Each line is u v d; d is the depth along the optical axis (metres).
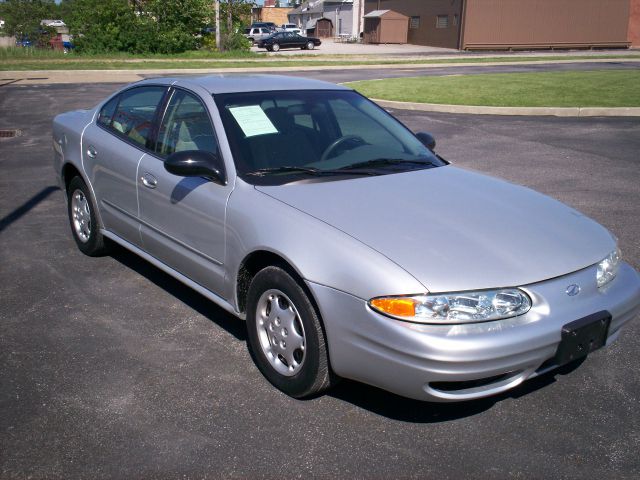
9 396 3.36
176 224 4.05
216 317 4.34
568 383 3.55
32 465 2.82
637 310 3.36
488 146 10.43
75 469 2.80
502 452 2.96
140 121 4.62
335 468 2.83
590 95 15.94
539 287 2.94
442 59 33.44
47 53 30.16
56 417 3.18
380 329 2.82
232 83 4.32
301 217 3.24
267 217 3.34
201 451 2.94
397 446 2.99
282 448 2.97
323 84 4.70
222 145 3.79
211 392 3.43
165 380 3.54
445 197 3.57
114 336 4.05
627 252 5.61
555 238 3.24
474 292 2.81
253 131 3.90
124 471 2.80
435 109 14.68
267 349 3.49
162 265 4.40
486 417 3.22
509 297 2.84
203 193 3.77
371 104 4.73
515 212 3.46
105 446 2.96
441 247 3.00
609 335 3.20
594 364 3.75
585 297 3.09
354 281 2.90
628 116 13.57
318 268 3.02
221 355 3.83
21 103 15.67
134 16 32.50
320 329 3.12
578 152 9.96
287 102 4.25
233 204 3.55
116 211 4.81
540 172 8.65
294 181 3.63
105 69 24.77
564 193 7.57
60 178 5.63
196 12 33.47
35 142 10.73
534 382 3.56
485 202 3.55
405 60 32.31
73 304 4.52
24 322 4.23
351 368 2.99
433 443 3.02
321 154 3.95
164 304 4.53
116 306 4.49
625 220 6.52
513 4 42.84
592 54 38.84
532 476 2.79
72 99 16.42
